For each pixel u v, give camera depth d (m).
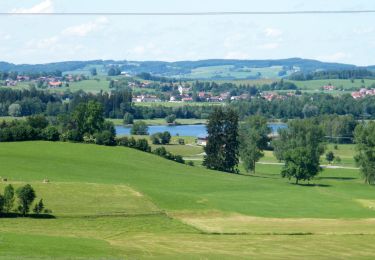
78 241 102.62
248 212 147.12
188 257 94.25
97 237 110.12
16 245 94.75
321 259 97.25
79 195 144.12
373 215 148.25
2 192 137.50
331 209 157.25
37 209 124.88
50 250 92.94
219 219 136.38
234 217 139.75
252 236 116.56
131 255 94.12
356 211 154.62
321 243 110.56
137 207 138.12
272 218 140.12
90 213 129.12
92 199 141.62
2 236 101.75
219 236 115.88
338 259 97.69
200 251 100.31
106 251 95.94
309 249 105.19
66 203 135.50
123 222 125.31
